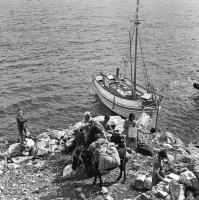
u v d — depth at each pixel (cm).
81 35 7831
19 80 4900
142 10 12081
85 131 1631
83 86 4822
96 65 5781
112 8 12144
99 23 9244
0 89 4528
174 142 2353
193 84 4716
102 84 4669
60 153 1980
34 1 13738
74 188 1559
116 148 1578
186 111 4006
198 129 3566
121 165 1573
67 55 6259
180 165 1717
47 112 3922
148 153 1920
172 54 6550
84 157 1606
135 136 1859
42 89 4622
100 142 1534
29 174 1761
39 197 1502
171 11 12000
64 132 2316
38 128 3506
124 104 3931
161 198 1377
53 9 11594
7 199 1501
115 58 6203
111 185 1570
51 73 5275
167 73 5444
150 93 4128
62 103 4219
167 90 4697
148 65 5866
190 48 7000
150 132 2391
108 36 7825
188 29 8925
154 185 1462
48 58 6028
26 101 4197
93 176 1652
